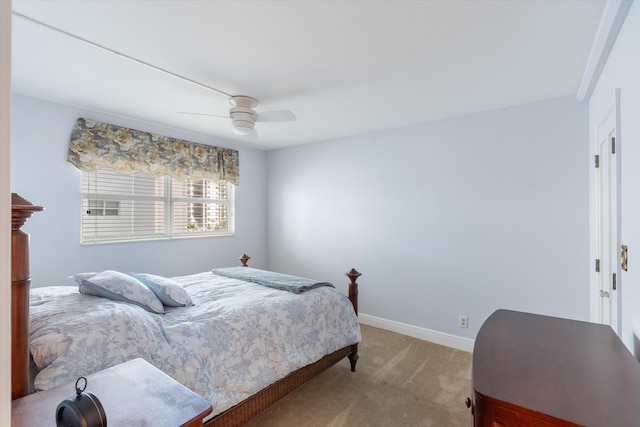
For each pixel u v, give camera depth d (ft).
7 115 1.82
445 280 10.36
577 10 4.90
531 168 8.87
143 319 5.09
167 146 11.40
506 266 9.28
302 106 9.22
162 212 11.78
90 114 9.59
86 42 5.76
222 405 5.14
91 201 9.83
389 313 11.66
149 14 5.00
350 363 8.71
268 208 15.53
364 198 12.29
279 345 6.33
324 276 13.55
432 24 5.28
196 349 5.18
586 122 8.13
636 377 3.05
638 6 4.20
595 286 7.59
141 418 2.76
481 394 2.78
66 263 9.20
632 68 4.46
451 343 10.19
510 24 5.27
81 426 2.30
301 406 7.02
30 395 3.17
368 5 4.79
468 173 9.90
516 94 8.27
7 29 1.82
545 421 2.51
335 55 6.31
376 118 10.32
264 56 6.34
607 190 6.47
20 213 3.20
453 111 9.61
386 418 6.61
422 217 10.84
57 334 4.23
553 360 3.41
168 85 7.76
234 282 8.83
